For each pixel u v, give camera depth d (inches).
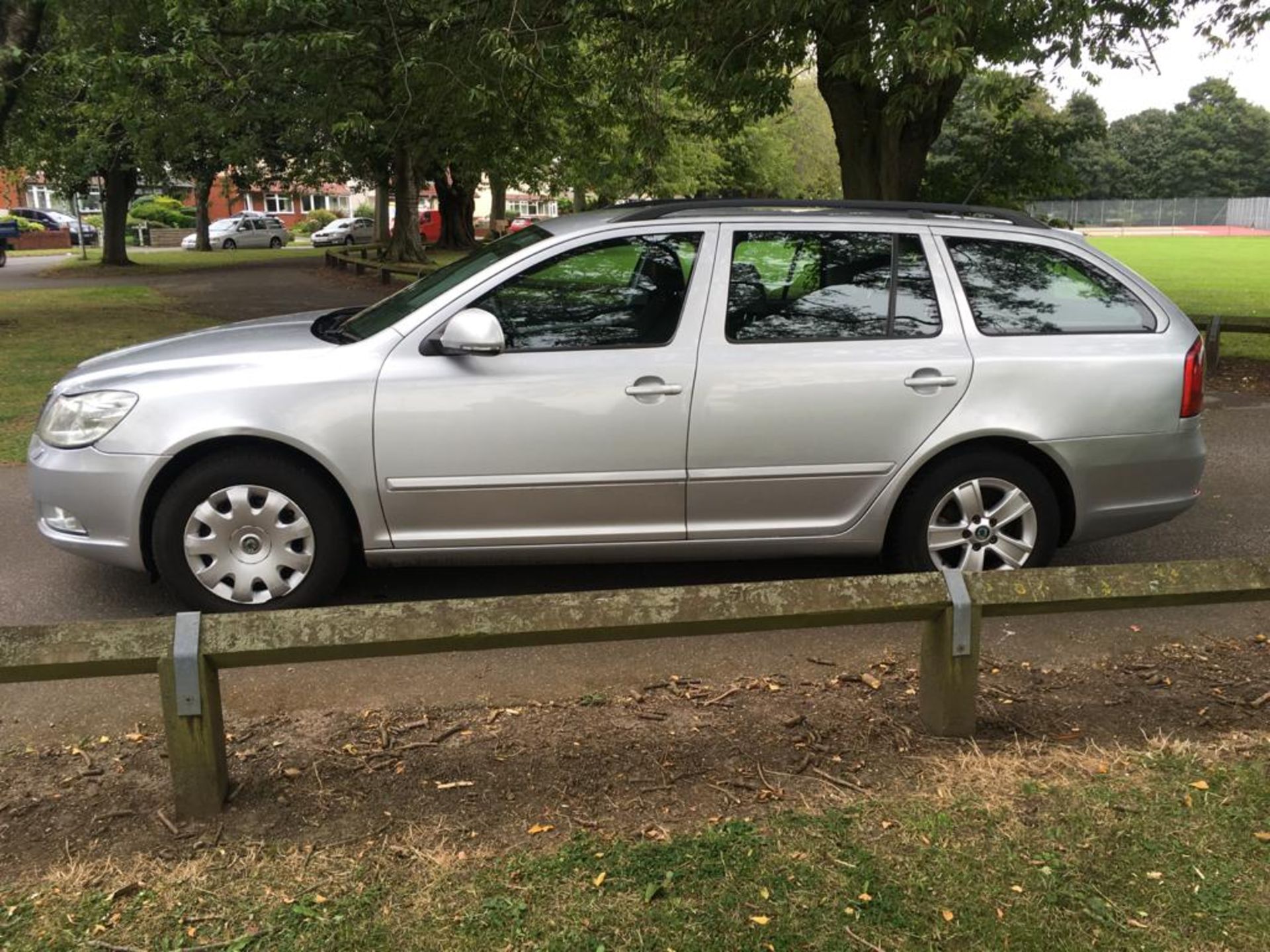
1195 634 170.7
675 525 169.6
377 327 171.2
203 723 109.4
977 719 136.6
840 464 169.9
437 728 135.9
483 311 161.8
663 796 116.6
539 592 187.2
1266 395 386.3
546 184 1373.0
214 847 107.2
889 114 365.1
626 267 168.7
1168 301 183.9
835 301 172.2
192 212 2603.3
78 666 105.0
